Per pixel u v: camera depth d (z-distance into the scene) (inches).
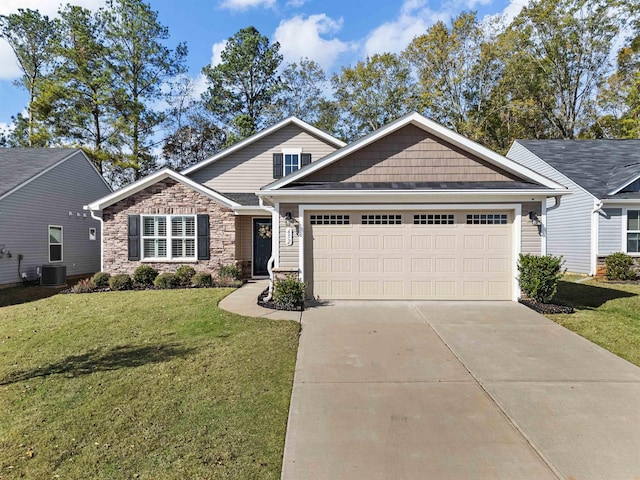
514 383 183.6
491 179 383.2
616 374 194.2
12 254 541.6
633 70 1072.2
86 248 703.1
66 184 650.2
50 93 883.4
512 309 331.0
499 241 365.4
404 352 227.0
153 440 137.2
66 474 119.6
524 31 1138.0
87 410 160.2
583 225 571.2
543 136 1198.9
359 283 371.2
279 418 151.9
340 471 119.5
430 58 1178.6
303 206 368.5
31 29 972.6
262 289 456.8
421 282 369.1
